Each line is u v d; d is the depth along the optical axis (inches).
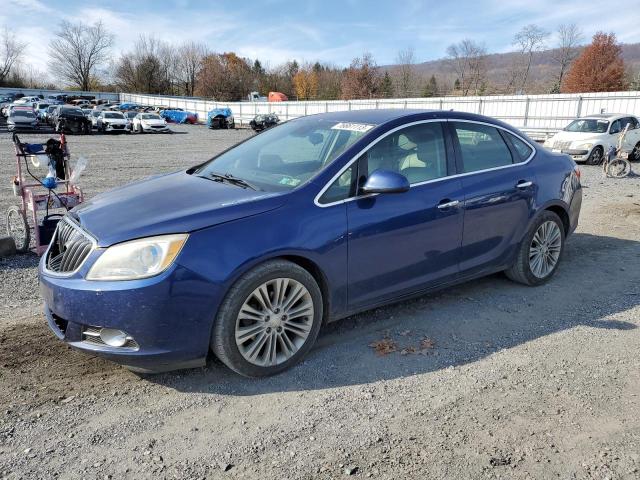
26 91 2999.5
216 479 95.8
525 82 2576.3
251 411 117.1
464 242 165.3
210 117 1747.0
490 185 170.1
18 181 233.6
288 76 3673.7
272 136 175.3
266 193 135.8
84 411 116.6
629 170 525.0
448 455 102.0
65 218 140.4
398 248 148.3
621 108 947.3
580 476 96.1
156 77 3668.8
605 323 163.3
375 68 2721.5
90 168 616.7
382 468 98.4
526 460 100.5
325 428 110.7
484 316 168.2
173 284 113.9
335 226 134.6
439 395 123.2
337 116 171.6
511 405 119.0
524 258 186.2
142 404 119.6
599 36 2124.8
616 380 129.6
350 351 144.4
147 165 661.9
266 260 125.3
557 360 139.8
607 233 279.7
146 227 118.4
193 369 134.5
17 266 223.6
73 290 115.7
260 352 129.3
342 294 140.6
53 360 138.6
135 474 97.0
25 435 108.0
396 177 137.0
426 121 162.4
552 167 193.6
